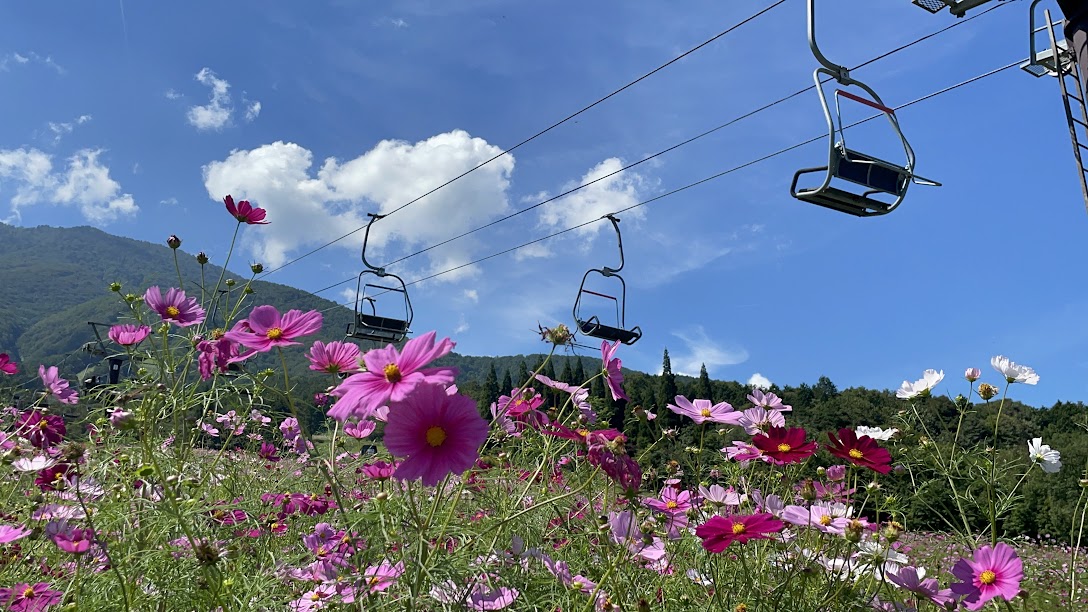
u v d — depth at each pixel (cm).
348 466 165
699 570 198
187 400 216
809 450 180
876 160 390
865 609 170
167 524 167
